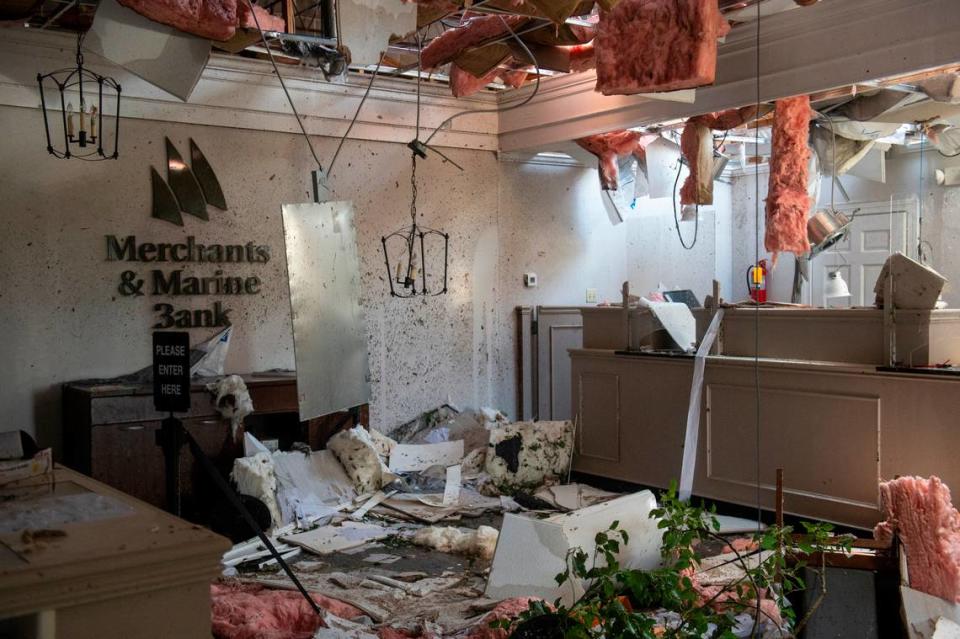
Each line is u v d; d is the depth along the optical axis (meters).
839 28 5.06
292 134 6.63
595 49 4.34
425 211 7.35
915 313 4.72
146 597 1.58
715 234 9.82
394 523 5.43
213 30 4.18
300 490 5.60
